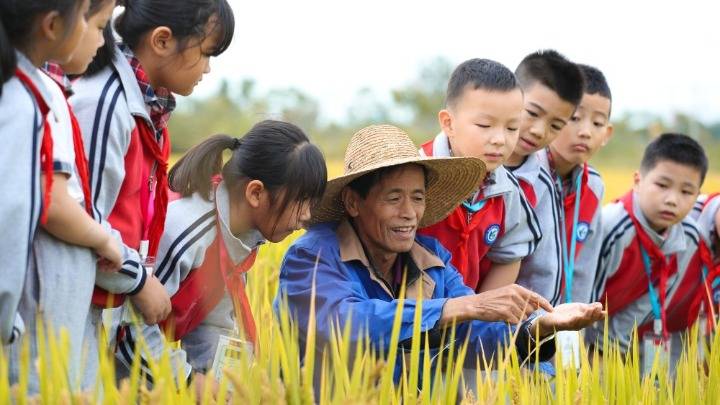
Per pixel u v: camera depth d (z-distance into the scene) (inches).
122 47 169.2
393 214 186.9
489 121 212.2
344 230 192.1
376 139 190.7
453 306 175.2
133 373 134.6
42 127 137.6
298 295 183.3
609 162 1937.7
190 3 167.5
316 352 183.5
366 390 138.8
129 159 163.0
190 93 175.2
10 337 136.4
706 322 289.7
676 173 266.4
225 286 175.6
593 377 172.6
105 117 157.9
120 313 168.2
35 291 142.6
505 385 163.9
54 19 137.8
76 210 143.2
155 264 170.4
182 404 134.6
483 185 218.1
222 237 174.6
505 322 187.8
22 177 133.5
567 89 233.5
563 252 250.8
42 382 126.3
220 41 171.9
